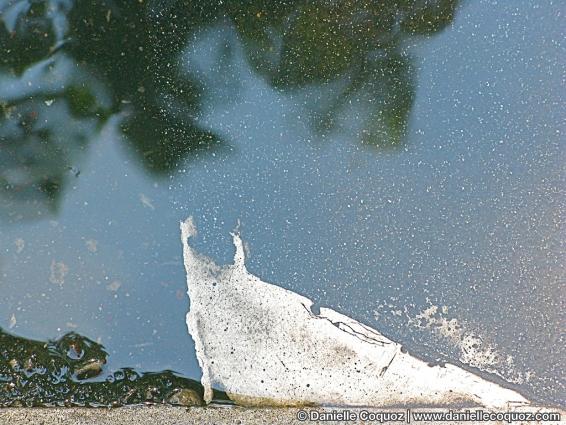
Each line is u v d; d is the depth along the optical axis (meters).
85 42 3.11
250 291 3.10
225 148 3.11
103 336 3.10
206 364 3.09
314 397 3.08
